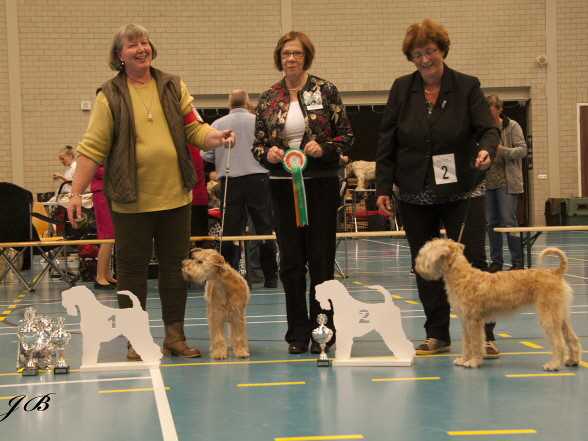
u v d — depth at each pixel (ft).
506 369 13.34
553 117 56.59
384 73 56.24
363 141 66.69
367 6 55.88
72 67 54.29
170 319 15.53
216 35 55.36
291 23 55.72
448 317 15.14
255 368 13.89
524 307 13.33
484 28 56.03
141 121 14.65
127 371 13.88
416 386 12.17
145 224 14.88
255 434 9.64
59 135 54.44
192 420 10.39
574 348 13.42
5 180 54.39
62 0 54.03
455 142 14.37
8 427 10.23
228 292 14.85
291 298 15.57
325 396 11.60
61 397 11.89
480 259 14.58
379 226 54.29
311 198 15.25
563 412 10.43
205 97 55.67
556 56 56.34
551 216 56.08
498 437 9.31
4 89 54.03
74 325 19.93
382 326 13.93
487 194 25.95
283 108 15.25
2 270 33.50
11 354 15.97
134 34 14.56
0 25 53.88
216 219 28.27
